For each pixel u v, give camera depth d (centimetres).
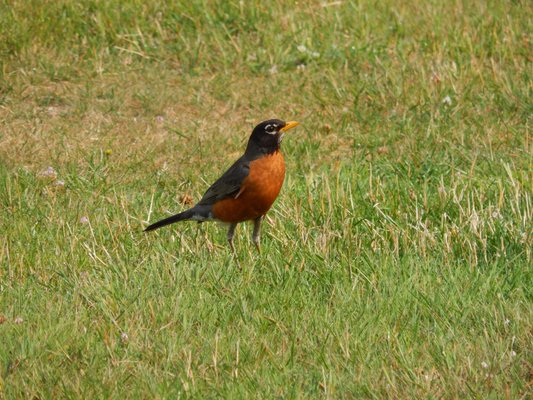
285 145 1427
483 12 1794
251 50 1719
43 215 1201
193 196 1277
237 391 816
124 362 859
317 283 1021
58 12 1769
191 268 1042
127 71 1677
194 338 910
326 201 1191
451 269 1031
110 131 1497
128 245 1112
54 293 1001
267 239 1130
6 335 901
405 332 914
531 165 1284
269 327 928
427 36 1739
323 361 862
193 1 1795
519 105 1522
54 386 827
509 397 796
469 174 1263
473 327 927
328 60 1698
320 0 1852
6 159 1387
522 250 1064
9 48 1695
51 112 1550
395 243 1081
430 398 800
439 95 1559
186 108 1577
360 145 1449
